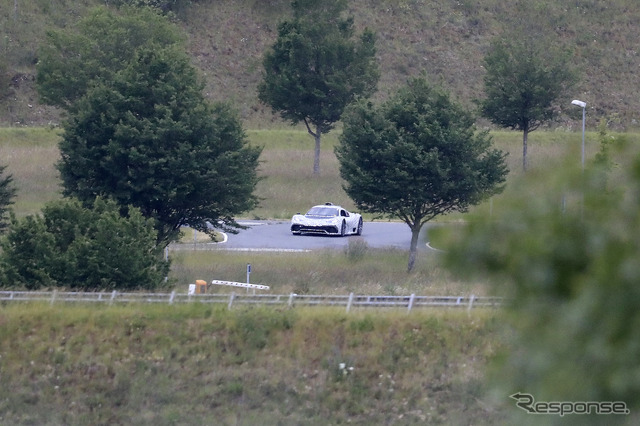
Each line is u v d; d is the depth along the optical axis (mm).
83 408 52469
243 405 53031
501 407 14289
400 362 54875
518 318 12516
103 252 65500
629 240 11586
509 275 12633
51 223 68375
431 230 13469
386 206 85312
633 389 11383
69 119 83375
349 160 85938
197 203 80688
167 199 78062
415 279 72062
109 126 78750
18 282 63719
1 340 55344
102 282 64625
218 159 78250
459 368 53750
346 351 55875
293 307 60438
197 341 56656
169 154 78000
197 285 67438
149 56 83188
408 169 82125
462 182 81625
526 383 12492
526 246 12375
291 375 54688
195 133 79562
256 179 85500
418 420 51000
